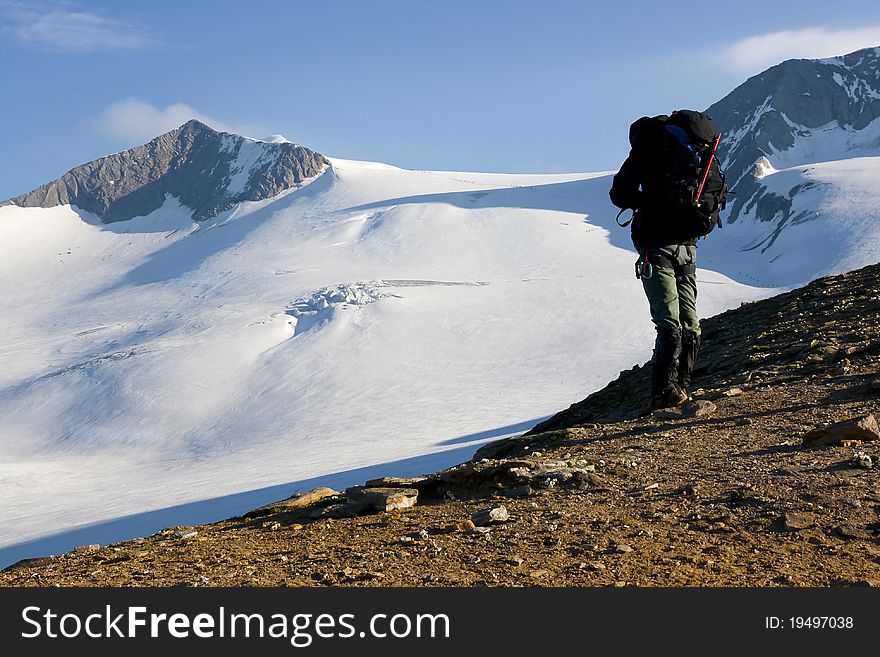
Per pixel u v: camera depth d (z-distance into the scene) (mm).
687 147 7961
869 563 4207
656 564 4355
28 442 169375
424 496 6629
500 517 5469
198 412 171125
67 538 88000
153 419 170125
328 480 95438
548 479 6238
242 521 6793
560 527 5176
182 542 5926
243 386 181000
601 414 11727
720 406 8641
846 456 6141
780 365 10438
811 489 5418
